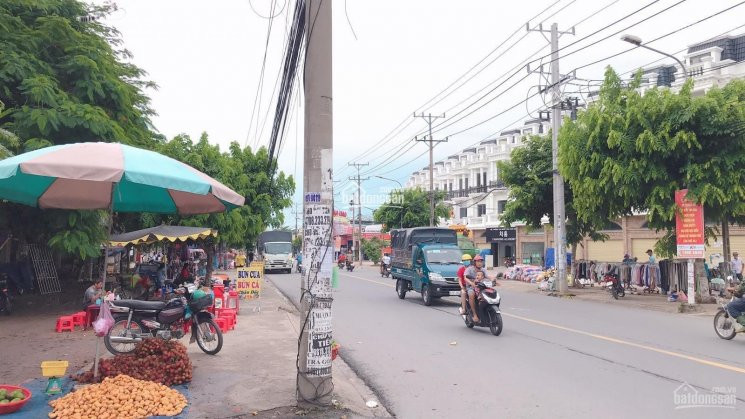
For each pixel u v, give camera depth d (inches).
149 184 239.3
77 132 524.7
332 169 250.7
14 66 500.4
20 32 536.4
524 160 988.6
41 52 549.6
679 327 494.0
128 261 1101.1
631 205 717.3
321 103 249.4
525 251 1771.7
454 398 272.1
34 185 305.3
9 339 417.7
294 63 312.2
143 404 232.2
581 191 711.7
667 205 653.3
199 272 1123.3
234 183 897.5
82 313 475.2
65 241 517.7
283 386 279.9
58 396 249.8
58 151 242.4
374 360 365.1
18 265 613.9
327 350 246.8
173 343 300.2
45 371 248.7
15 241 690.2
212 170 832.3
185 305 370.0
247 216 946.1
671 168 650.2
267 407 245.3
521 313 602.5
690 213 621.0
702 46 1314.0
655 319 551.8
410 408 257.3
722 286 730.8
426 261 706.2
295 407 244.5
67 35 558.6
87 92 550.9
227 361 341.7
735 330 412.2
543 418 236.7
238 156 1000.9
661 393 270.5
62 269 773.3
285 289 1005.8
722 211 637.9
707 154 624.4
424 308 671.1
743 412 239.0
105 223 577.9
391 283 1141.7
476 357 367.2
